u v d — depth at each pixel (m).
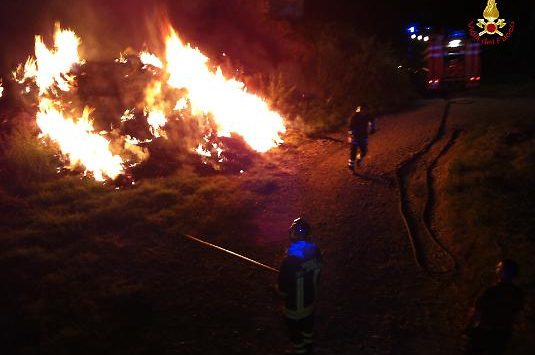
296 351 5.32
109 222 8.55
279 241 8.36
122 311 6.28
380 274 7.30
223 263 7.55
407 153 11.84
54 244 7.79
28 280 6.83
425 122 14.27
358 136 11.00
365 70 18.16
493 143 10.88
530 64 27.03
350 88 17.73
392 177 10.65
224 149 12.32
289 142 13.66
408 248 7.96
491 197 8.43
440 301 6.57
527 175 8.89
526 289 6.03
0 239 7.75
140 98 12.39
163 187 10.16
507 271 4.55
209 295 6.73
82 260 7.36
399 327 6.09
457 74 21.72
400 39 24.67
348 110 16.59
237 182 10.73
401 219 8.91
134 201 9.40
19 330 5.85
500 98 18.00
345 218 9.12
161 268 7.33
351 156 11.12
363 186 10.39
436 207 9.15
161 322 6.12
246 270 7.39
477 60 21.52
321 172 11.38
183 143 12.11
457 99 18.17
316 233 8.62
